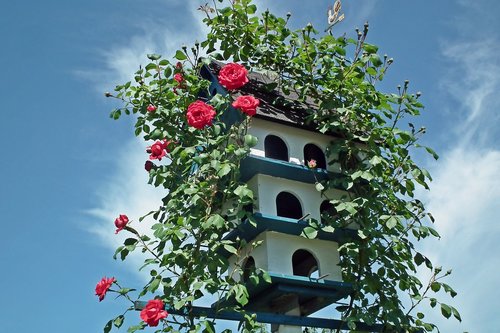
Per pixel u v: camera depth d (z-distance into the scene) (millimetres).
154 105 4512
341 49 4660
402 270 4438
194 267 3857
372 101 4586
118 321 3754
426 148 4516
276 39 4863
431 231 4371
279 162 4375
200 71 5160
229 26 4801
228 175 4195
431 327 4273
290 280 4168
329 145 4711
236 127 4234
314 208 4562
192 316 3848
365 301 4348
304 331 5051
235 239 4496
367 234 4230
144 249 3936
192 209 4055
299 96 4832
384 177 4613
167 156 4320
